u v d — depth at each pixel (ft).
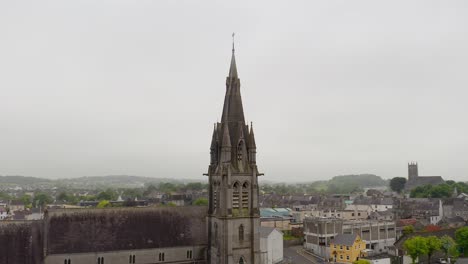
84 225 301.43
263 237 517.96
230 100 324.80
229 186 307.58
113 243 303.68
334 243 561.84
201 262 330.54
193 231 332.39
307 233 630.33
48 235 288.71
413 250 460.55
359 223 626.64
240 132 318.86
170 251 320.70
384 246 623.36
